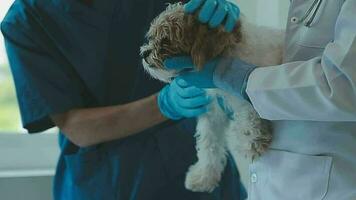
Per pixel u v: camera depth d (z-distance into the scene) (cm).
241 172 199
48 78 156
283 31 127
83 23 161
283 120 115
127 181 162
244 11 215
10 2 213
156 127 167
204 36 113
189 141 170
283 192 116
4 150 223
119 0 167
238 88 110
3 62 226
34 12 158
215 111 145
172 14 119
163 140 167
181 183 167
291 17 116
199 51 112
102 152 163
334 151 108
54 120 160
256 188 126
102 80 164
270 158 120
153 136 166
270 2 206
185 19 115
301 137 112
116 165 162
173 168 167
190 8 115
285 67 103
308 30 111
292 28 115
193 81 118
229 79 111
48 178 207
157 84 170
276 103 101
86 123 156
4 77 227
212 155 153
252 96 105
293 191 113
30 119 155
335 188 107
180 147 169
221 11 114
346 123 108
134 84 167
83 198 163
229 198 172
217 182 158
